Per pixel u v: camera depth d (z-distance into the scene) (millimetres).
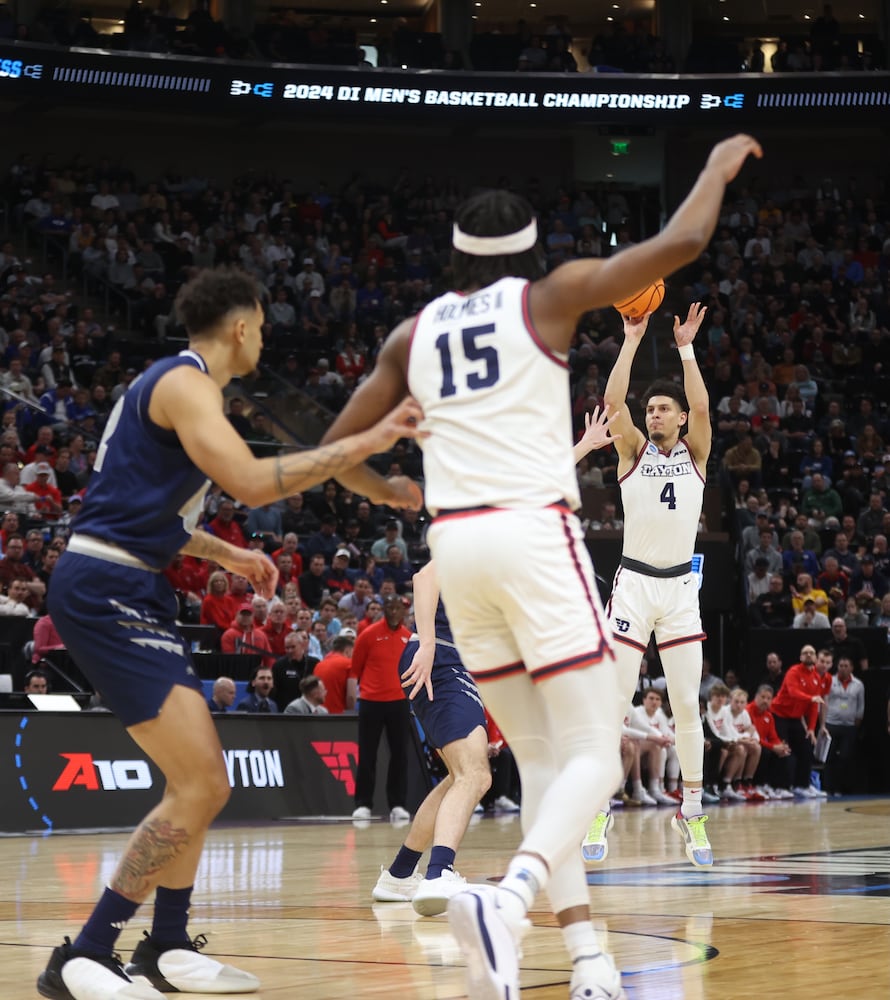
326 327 23797
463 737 5395
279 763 11781
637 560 6992
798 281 26969
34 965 3852
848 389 24406
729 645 19000
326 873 6797
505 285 3154
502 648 3121
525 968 3799
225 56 25812
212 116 26828
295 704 12438
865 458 22484
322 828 10461
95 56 24016
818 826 10391
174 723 3395
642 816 12125
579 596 2992
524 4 30094
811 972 3656
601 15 30500
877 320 26422
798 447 22281
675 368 24500
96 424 17641
